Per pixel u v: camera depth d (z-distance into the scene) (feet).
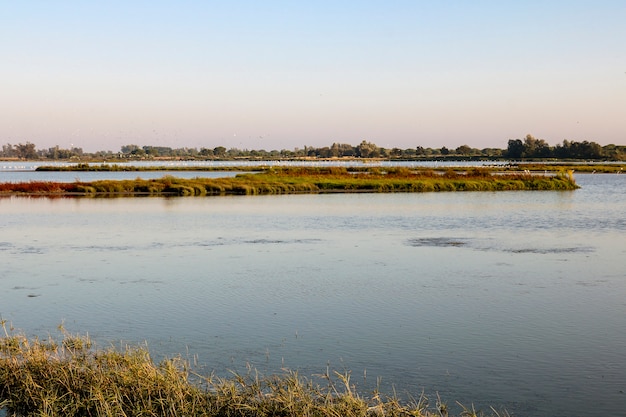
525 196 229.45
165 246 109.50
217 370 46.68
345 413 35.76
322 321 60.54
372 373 46.50
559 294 71.77
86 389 39.47
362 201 207.41
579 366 48.03
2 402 39.78
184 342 53.93
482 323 59.77
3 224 142.72
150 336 55.83
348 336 55.67
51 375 41.93
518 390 43.32
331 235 123.85
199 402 37.65
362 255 99.30
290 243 112.98
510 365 48.21
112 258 97.09
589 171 499.92
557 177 301.84
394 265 90.33
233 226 139.03
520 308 65.41
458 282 78.48
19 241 115.75
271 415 36.22
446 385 44.19
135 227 137.39
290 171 359.25
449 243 112.27
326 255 99.35
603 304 67.05
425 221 147.43
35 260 95.30
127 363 43.11
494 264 90.94
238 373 45.88
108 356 44.52
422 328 58.18
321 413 35.70
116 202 206.18
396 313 63.62
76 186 253.85
